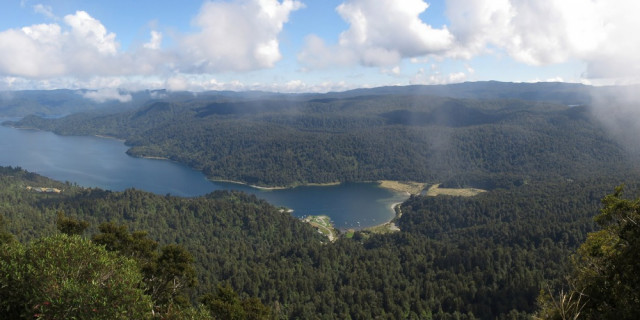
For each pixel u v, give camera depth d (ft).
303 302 411.34
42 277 101.55
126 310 104.73
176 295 174.81
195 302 373.61
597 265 100.17
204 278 456.04
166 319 127.95
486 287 406.62
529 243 535.19
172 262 170.91
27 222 609.01
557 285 357.82
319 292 430.61
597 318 92.38
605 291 93.20
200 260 523.70
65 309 97.14
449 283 419.95
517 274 414.21
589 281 96.22
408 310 384.68
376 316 376.07
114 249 168.86
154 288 164.76
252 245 651.66
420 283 436.35
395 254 529.86
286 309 396.16
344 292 417.08
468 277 432.66
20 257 108.68
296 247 554.87
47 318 96.63
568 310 90.22
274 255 551.18
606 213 100.32
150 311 119.14
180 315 131.34
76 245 117.70
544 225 581.53
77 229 183.21
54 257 109.40
